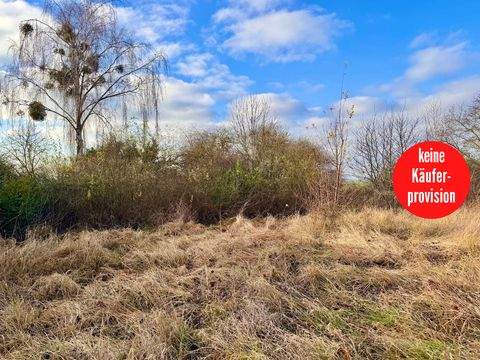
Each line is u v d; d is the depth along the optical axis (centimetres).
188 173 1016
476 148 1231
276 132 1452
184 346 333
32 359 316
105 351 320
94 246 598
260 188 1003
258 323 357
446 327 352
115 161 1015
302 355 310
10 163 916
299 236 646
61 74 1456
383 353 319
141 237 696
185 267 511
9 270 489
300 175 1033
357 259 539
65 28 1445
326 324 363
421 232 681
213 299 417
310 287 446
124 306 404
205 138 1382
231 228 776
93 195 848
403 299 405
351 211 807
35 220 763
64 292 443
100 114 1505
